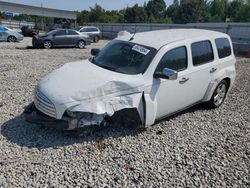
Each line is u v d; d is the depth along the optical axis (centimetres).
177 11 8256
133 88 486
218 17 7900
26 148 446
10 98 682
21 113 583
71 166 405
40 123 466
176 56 548
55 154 434
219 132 549
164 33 627
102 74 496
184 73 557
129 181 379
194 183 384
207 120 606
